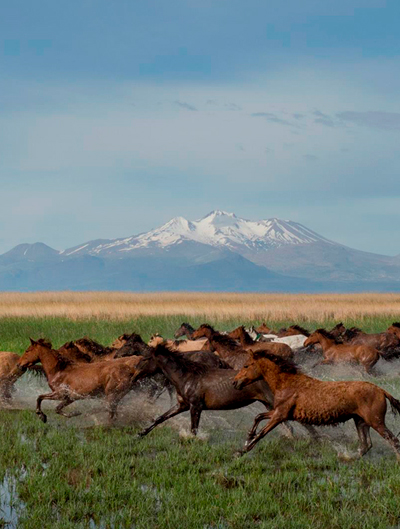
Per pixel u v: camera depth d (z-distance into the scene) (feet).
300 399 43.55
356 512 33.81
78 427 53.42
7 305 178.19
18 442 47.19
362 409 42.29
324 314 150.00
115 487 37.42
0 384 61.21
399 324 91.04
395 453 44.60
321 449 46.21
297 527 31.96
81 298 221.25
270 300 216.95
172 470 40.96
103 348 65.67
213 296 247.50
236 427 53.57
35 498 35.60
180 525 32.07
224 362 57.62
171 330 125.59
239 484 37.88
